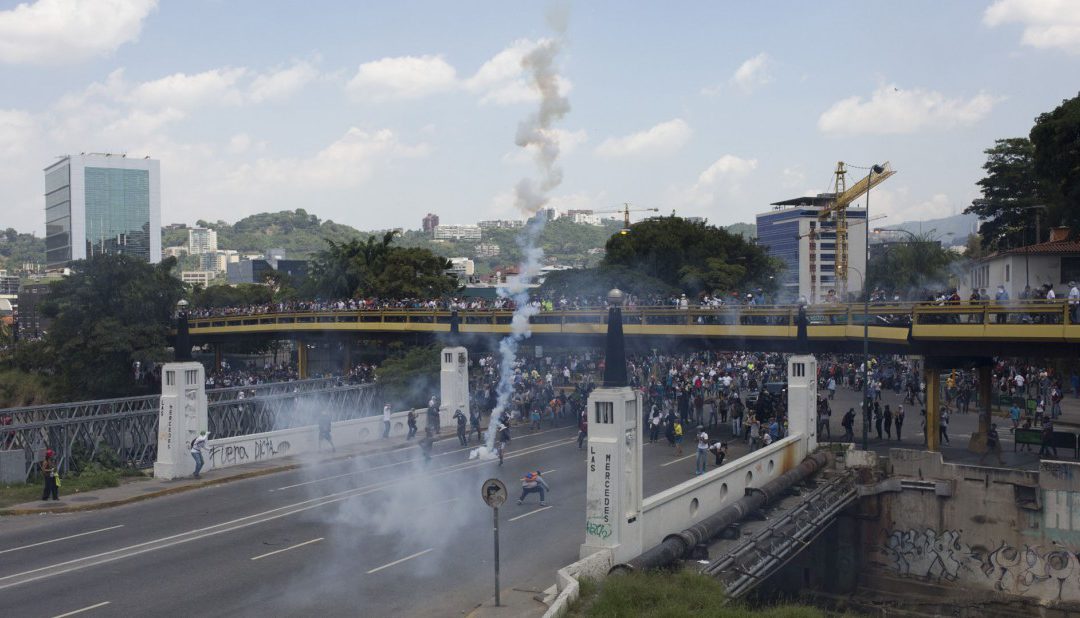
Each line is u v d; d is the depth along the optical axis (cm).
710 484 3131
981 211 10038
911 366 7088
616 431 2461
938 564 3912
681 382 5947
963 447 4516
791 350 5259
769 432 4381
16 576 2552
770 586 3475
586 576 2283
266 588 2455
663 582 2256
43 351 9175
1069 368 6538
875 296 5312
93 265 8706
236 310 9675
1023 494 3756
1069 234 6900
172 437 3953
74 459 4322
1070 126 6191
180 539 2978
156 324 8700
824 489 3716
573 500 3547
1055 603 3659
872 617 3803
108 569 2627
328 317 8000
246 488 3828
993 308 3878
